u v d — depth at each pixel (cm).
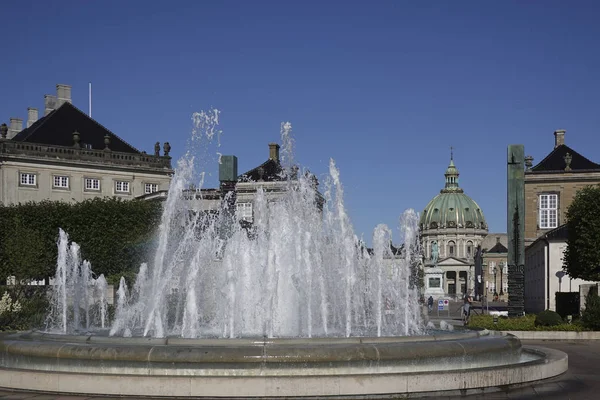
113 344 1658
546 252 6375
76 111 9238
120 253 6156
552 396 1589
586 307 3653
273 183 7331
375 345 1620
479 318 3647
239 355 1534
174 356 1539
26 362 1689
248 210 7269
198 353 1539
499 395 1590
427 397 1539
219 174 3188
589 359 2439
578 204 4962
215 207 5678
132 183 8906
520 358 2019
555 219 8756
